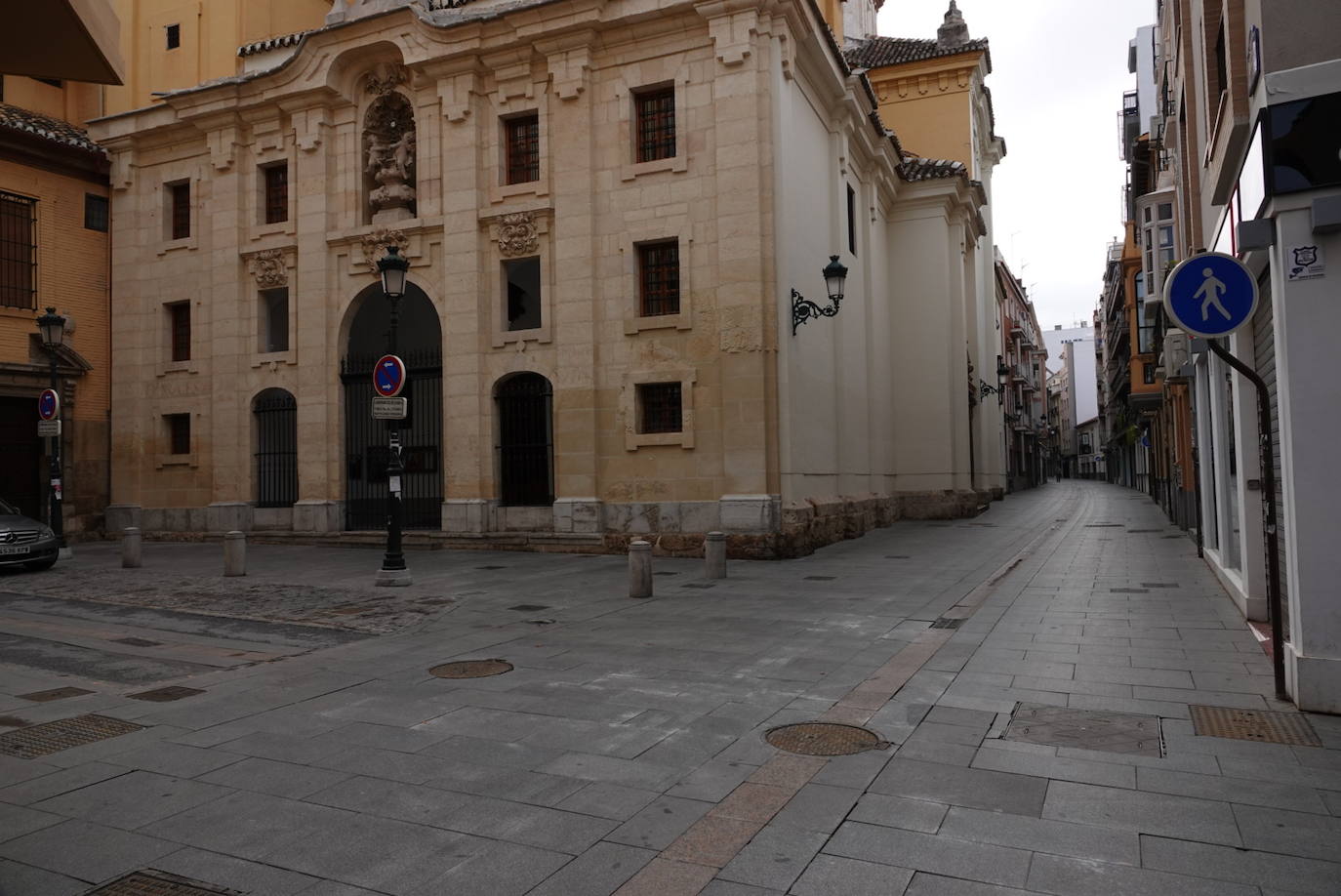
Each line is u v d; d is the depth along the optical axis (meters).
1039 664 7.35
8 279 21.02
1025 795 4.44
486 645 8.55
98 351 22.77
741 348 15.95
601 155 17.55
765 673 7.17
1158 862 3.69
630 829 4.11
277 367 20.75
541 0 17.52
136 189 22.88
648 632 9.05
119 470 22.50
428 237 19.16
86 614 10.82
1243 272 6.01
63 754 5.30
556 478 17.45
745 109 16.11
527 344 18.00
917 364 26.03
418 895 3.50
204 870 3.74
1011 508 32.62
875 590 11.84
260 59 22.77
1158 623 9.12
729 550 15.59
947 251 25.97
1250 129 6.44
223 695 6.72
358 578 13.91
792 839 3.96
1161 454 30.84
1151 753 5.07
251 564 16.16
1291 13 5.79
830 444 18.94
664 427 17.03
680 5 16.48
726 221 16.16
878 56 32.38
